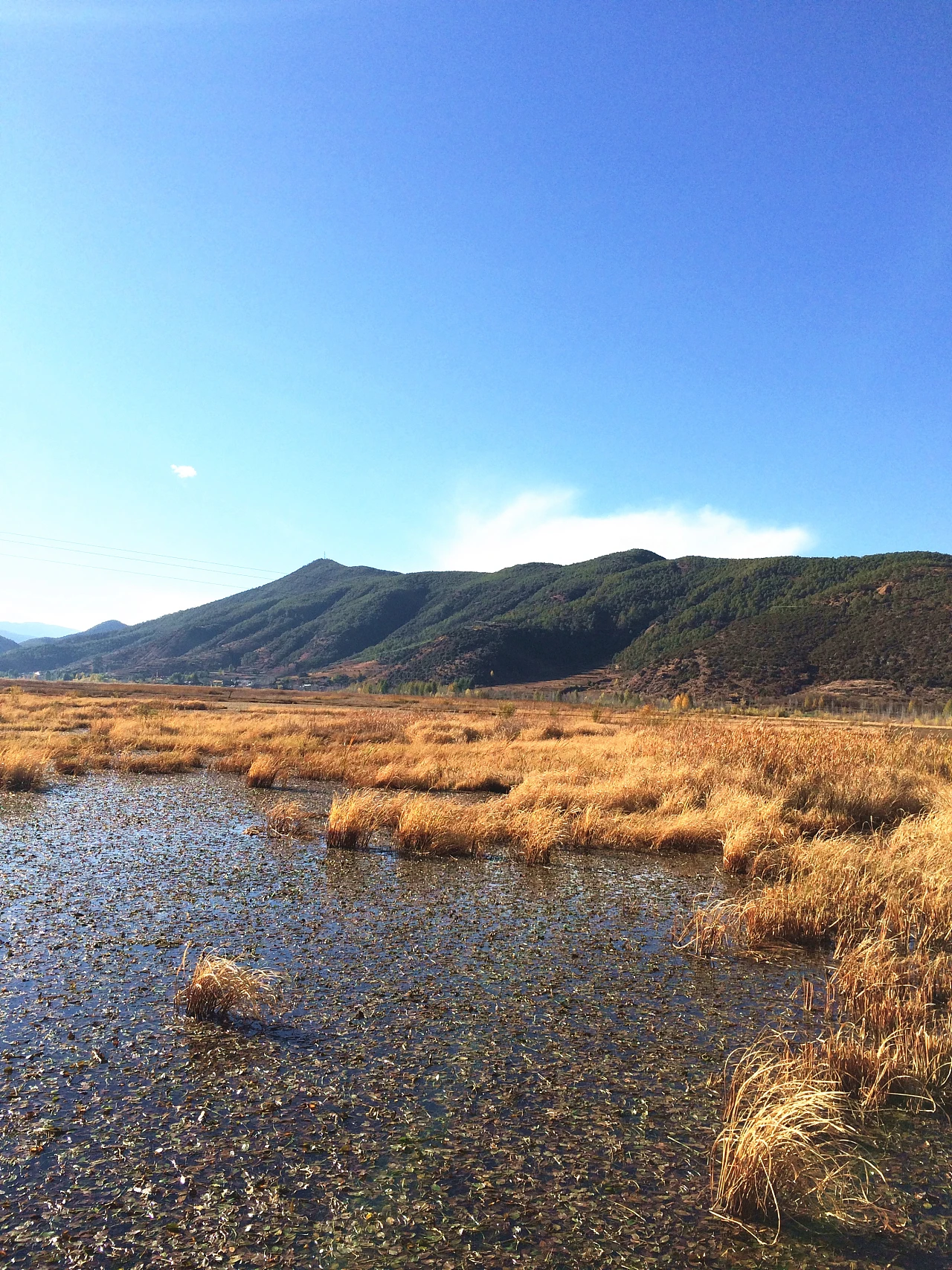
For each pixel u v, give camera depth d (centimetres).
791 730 2044
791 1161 404
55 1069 501
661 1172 411
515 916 867
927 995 631
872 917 828
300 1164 409
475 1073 511
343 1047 544
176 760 2114
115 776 1923
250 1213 371
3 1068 500
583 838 1250
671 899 945
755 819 1221
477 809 1361
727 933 819
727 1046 559
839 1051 510
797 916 806
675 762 1723
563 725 3969
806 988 653
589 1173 408
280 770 1958
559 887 997
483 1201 384
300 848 1175
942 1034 562
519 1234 361
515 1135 441
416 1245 352
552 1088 495
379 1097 477
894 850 1014
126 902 874
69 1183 389
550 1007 621
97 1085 482
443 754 2294
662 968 716
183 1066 509
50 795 1591
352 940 771
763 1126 395
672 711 6006
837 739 1808
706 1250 354
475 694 10800
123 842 1177
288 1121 448
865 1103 484
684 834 1237
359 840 1227
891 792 1422
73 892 905
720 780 1538
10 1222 361
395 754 2270
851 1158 432
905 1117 477
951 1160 433
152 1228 359
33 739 2439
